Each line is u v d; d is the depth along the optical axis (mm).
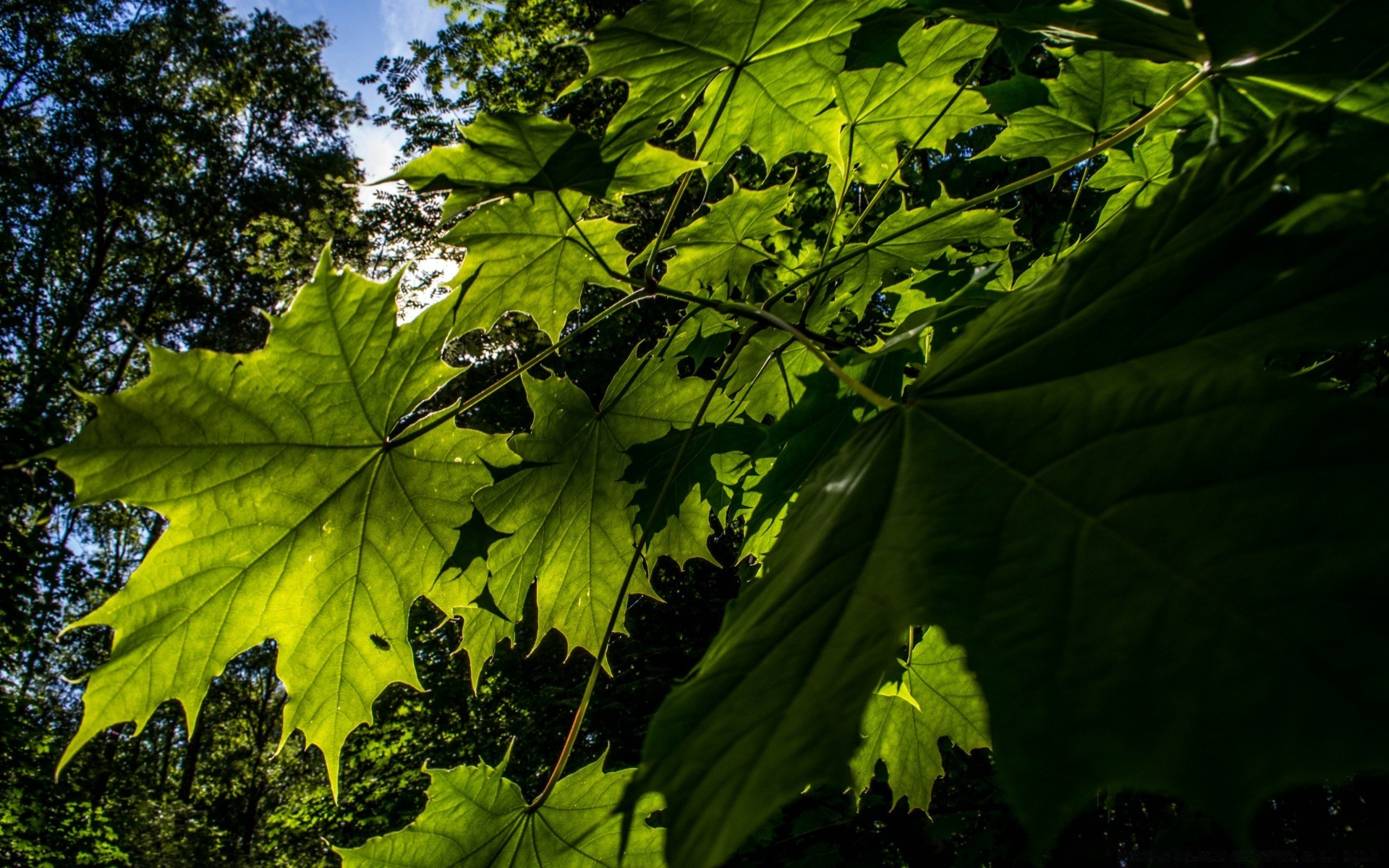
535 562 345
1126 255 191
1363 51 229
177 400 265
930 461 181
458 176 253
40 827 2016
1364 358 433
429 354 292
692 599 1426
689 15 252
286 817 2494
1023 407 178
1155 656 124
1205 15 229
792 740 128
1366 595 113
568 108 1811
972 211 344
